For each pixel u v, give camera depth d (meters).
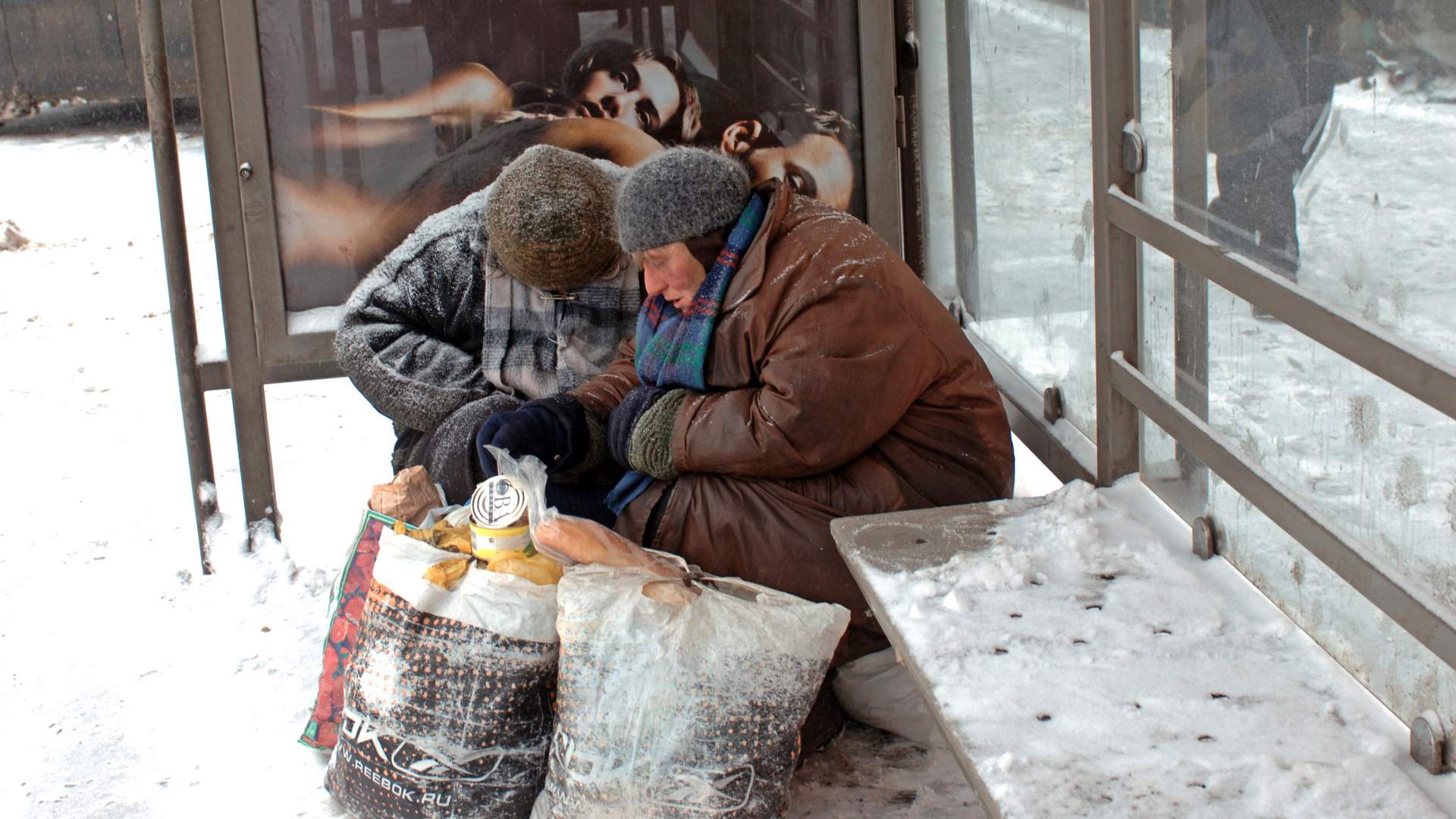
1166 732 1.74
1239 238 2.05
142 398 5.27
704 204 2.49
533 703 2.46
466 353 3.14
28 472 4.57
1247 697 1.81
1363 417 1.80
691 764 2.25
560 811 2.31
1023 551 2.26
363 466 4.46
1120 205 2.31
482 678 2.41
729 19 3.59
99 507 4.24
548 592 2.43
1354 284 1.79
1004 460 2.68
